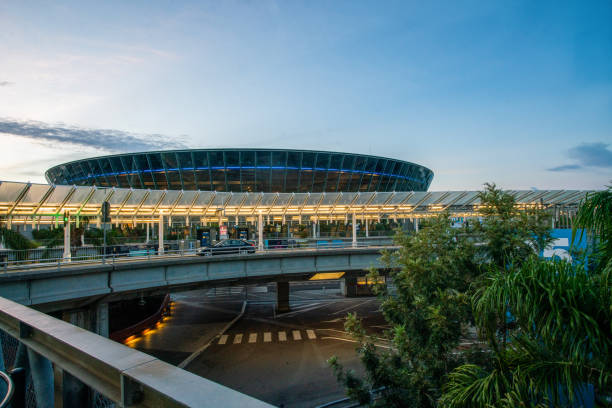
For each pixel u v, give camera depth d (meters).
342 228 40.03
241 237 35.94
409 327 9.09
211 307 37.09
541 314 4.10
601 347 3.77
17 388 2.10
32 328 2.74
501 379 4.61
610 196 4.65
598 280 4.14
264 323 30.62
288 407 16.41
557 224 26.11
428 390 7.84
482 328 4.98
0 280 15.54
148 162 49.84
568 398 4.22
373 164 56.12
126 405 1.72
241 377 19.64
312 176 52.00
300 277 28.48
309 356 22.69
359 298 40.84
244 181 50.22
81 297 18.34
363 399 8.86
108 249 26.05
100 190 27.89
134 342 25.52
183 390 1.51
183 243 32.94
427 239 9.52
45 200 25.97
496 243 8.80
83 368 2.14
